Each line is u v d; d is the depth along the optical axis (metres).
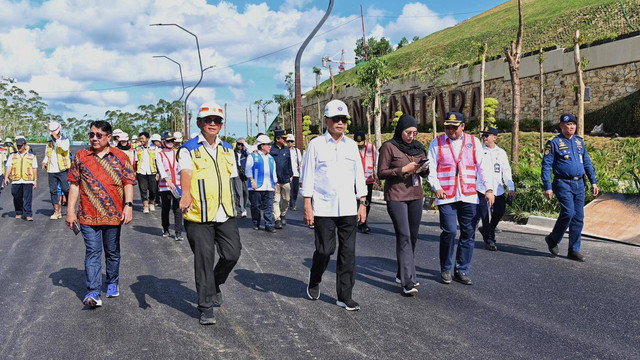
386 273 6.46
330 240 5.04
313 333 4.35
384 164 5.63
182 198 4.60
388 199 5.59
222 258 4.85
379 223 10.91
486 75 32.88
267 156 9.96
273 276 6.33
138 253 7.81
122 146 13.36
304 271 6.61
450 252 5.93
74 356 3.91
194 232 4.65
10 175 11.47
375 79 26.98
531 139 25.77
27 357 3.90
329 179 4.98
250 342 4.16
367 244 8.48
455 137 5.91
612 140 21.88
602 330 4.39
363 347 4.04
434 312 4.89
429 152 5.98
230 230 4.82
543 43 35.12
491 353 3.91
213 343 4.15
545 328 4.44
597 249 7.77
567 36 33.84
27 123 134.25
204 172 4.66
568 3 42.38
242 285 5.91
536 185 11.19
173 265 6.98
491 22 51.25
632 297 5.32
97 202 5.16
